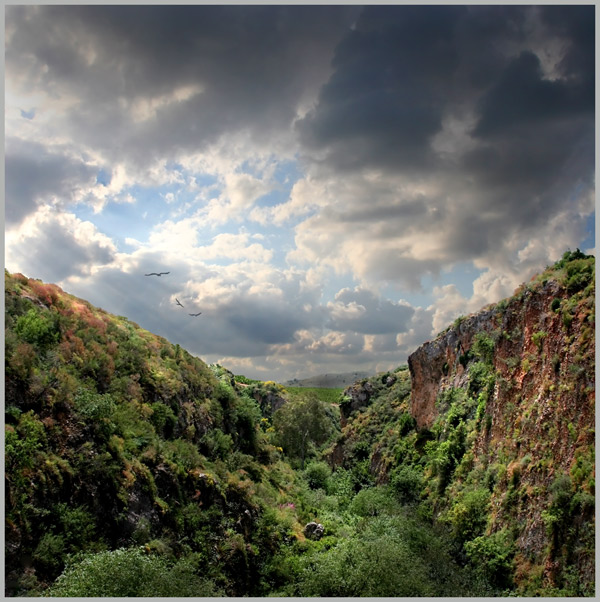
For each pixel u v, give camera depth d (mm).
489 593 23109
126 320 45969
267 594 29625
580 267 26703
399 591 23922
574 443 22141
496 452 30781
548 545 21391
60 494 22109
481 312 46875
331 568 26062
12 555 18812
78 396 26531
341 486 58656
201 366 50500
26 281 32750
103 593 18031
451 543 30422
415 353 59656
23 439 21719
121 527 24234
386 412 73375
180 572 21875
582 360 23078
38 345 27859
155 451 29859
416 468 47156
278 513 37094
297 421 76125
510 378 31047
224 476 35375
